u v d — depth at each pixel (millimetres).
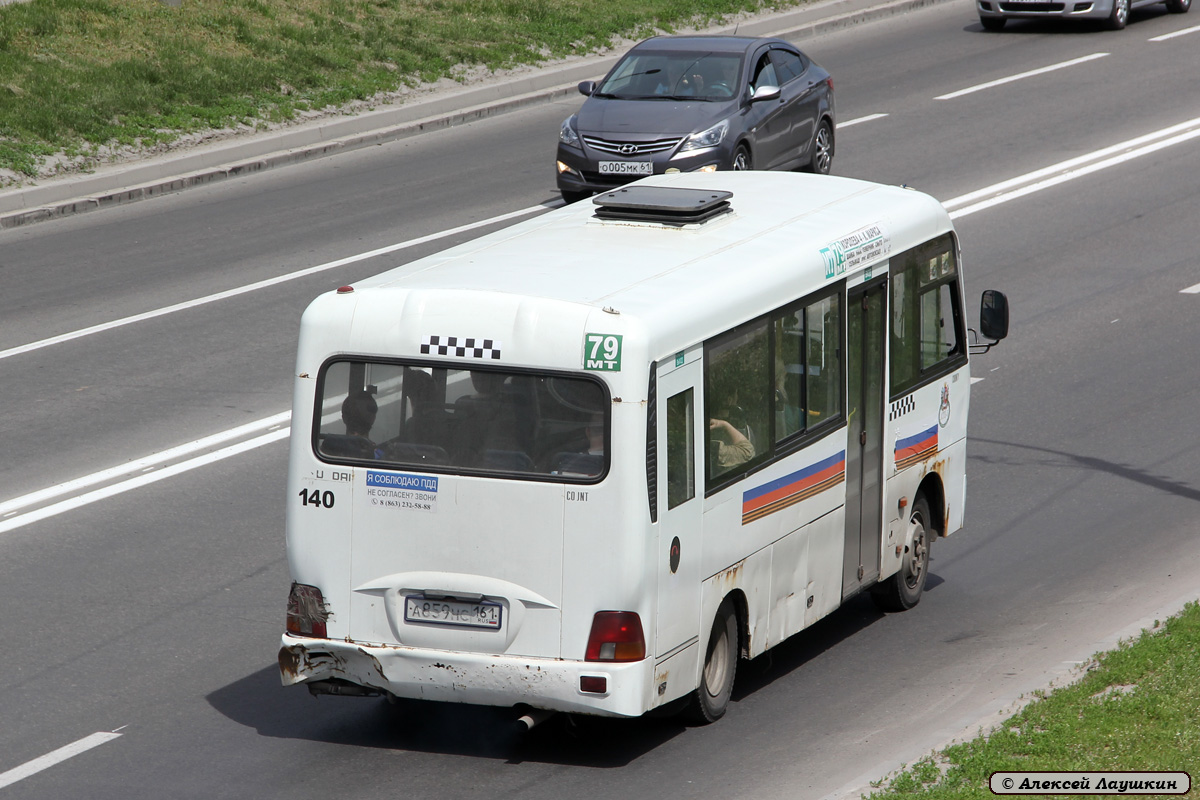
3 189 78750
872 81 108438
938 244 39438
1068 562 41156
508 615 28922
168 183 83188
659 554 28844
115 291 65125
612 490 28188
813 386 34125
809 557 34406
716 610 31078
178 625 36406
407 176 85688
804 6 131375
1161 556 41031
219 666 34375
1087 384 55844
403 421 29328
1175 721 28312
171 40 99062
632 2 124875
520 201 79125
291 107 95438
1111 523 43812
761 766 29469
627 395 28062
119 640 35562
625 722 31906
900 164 86000
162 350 57562
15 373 54969
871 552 37156
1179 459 48781
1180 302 64188
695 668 30594
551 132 96312
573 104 104500
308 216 77438
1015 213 76625
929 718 31547
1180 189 80125
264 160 88125
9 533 41781
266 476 46344
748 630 32438
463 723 31891
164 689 33156
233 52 100688
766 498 32438
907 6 135125
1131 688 30047
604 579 28375
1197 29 122750
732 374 31125
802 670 34906
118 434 49250
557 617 28688
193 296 64250
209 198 81750
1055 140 90500
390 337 29281
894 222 37406
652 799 28047
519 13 118000
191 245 72438
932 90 104812
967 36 123688
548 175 85000
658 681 29250
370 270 67312
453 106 100500
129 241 73438
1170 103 98625
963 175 83375
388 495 29375
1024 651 35188
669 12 123688
